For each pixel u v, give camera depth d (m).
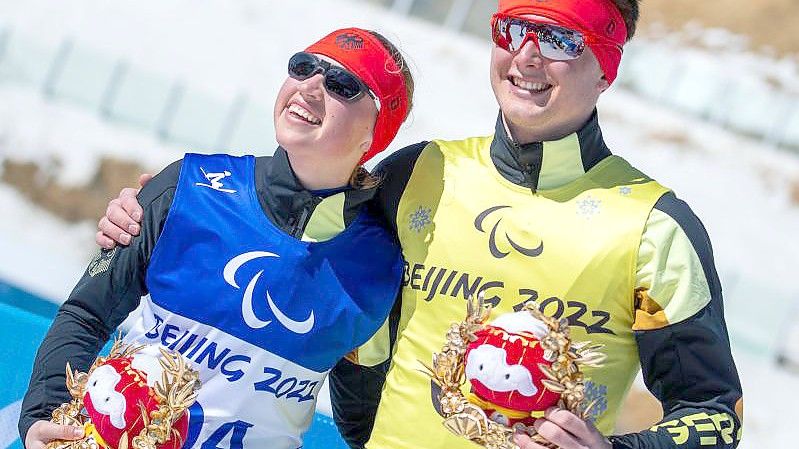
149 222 5.49
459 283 5.25
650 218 5.09
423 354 5.27
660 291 4.98
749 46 32.75
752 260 26.69
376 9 33.12
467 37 32.50
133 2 32.03
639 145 29.77
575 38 5.09
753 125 31.05
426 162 5.60
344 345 5.43
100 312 5.50
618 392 5.15
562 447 4.43
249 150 28.94
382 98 5.35
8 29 30.48
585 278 5.08
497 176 5.40
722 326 5.03
